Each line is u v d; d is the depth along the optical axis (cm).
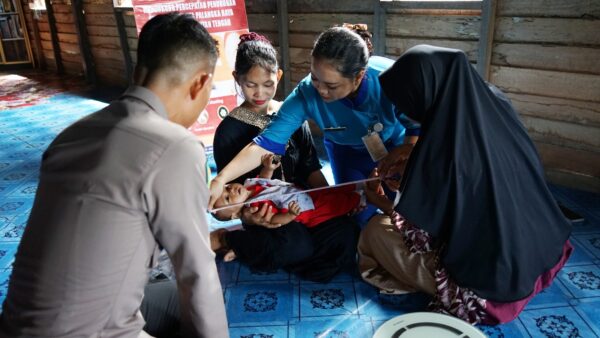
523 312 209
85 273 105
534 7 292
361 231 237
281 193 233
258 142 234
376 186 246
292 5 425
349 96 221
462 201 180
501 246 179
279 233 233
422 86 176
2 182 375
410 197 185
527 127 325
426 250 204
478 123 174
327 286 233
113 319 115
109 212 105
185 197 111
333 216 241
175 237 114
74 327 109
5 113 589
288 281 238
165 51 116
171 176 108
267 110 255
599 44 276
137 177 106
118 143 108
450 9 329
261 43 231
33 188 362
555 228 196
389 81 185
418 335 175
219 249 258
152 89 119
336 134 248
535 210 190
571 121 304
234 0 369
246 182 236
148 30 121
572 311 209
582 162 310
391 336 175
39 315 107
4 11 876
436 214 185
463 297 196
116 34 679
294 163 260
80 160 108
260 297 226
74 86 747
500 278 182
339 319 210
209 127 393
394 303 219
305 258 240
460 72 172
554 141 317
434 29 347
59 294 106
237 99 390
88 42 741
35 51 897
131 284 114
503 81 323
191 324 129
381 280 226
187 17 123
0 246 279
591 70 284
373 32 381
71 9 744
